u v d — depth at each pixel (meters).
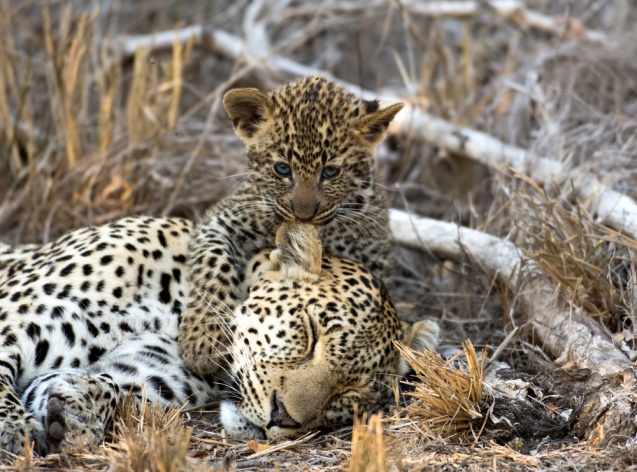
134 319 9.07
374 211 11.06
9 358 8.16
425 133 14.14
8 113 13.88
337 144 10.70
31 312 8.51
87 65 14.36
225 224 10.18
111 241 9.22
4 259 10.18
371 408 8.45
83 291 8.84
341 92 11.22
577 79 15.23
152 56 16.67
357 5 18.47
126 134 13.93
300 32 18.28
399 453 7.16
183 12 19.50
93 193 13.34
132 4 19.20
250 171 11.06
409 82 15.08
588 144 13.07
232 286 9.42
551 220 10.61
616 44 16.41
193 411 8.96
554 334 9.63
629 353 9.06
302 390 7.98
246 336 8.44
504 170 11.96
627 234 10.48
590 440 7.73
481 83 16.62
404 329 9.23
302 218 10.38
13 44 15.62
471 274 11.34
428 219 12.22
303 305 8.30
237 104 10.96
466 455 7.51
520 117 14.30
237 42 16.86
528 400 8.59
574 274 9.97
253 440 8.03
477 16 17.91
